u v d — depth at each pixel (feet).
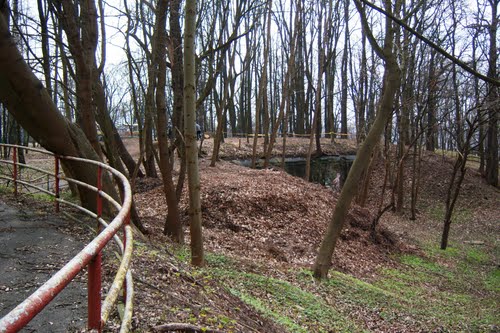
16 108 19.77
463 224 64.23
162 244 27.25
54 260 16.62
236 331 13.87
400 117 75.77
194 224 24.39
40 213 24.50
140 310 12.50
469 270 42.16
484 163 95.55
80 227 21.91
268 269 29.63
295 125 152.35
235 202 43.50
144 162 56.24
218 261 27.78
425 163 88.99
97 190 16.75
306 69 107.65
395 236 51.83
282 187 50.14
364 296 28.73
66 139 22.08
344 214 31.04
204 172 58.03
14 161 28.48
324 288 28.50
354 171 30.89
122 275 6.60
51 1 26.94
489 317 28.19
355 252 41.42
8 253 17.24
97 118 30.68
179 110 33.83
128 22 30.68
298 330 18.90
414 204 66.59
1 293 13.33
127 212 8.08
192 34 23.15
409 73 66.08
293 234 40.81
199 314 14.02
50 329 11.00
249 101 124.06
